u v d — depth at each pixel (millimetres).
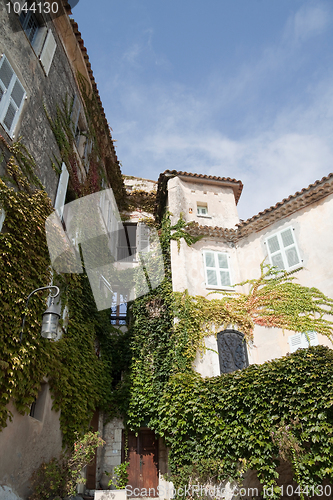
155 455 11922
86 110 13680
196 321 12102
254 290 12773
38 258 8242
